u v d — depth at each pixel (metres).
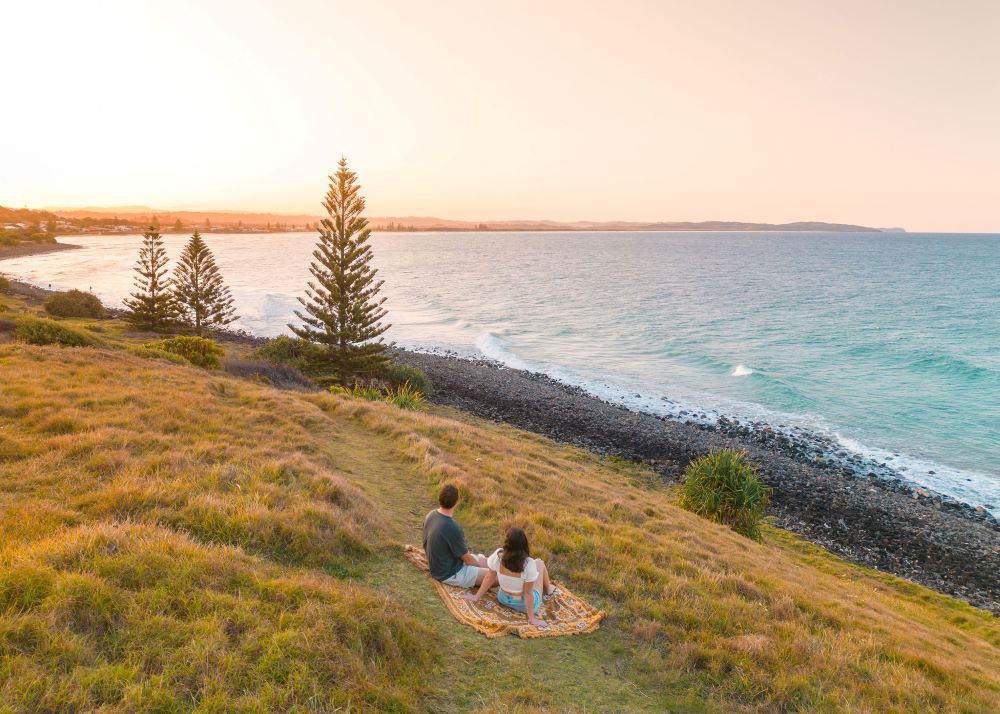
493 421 28.80
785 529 19.22
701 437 28.00
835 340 54.59
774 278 116.44
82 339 20.48
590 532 9.34
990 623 13.53
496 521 8.80
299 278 108.62
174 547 5.17
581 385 38.94
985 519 20.50
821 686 5.59
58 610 3.93
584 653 5.61
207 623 4.21
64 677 3.42
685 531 11.42
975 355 48.03
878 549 18.20
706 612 6.79
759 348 51.41
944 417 32.50
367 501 8.27
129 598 4.28
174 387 13.65
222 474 7.72
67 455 7.95
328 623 4.55
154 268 46.91
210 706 3.52
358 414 14.92
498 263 161.50
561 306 78.31
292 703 3.77
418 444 12.13
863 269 140.00
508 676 4.94
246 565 5.31
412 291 94.31
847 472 24.45
